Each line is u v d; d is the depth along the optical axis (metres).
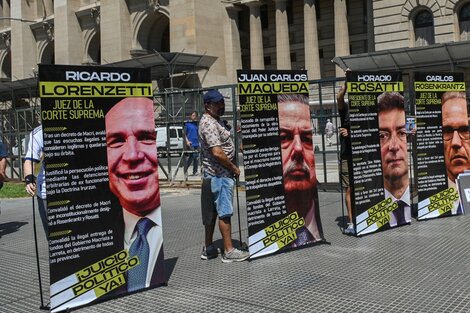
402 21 30.58
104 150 5.72
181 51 42.22
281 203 7.35
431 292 5.37
